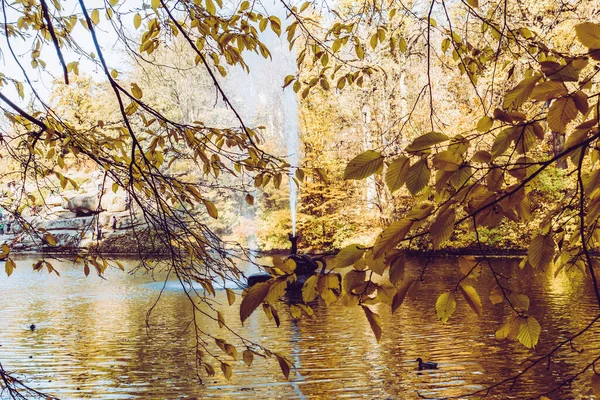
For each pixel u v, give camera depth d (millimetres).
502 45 3385
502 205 1459
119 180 3109
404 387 6160
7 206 3537
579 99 1252
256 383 6488
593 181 1425
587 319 9367
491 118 1384
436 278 14828
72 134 3133
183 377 6812
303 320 10055
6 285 17328
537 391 5867
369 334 8828
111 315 11469
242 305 1508
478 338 8273
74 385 6520
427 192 1604
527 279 14156
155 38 3156
